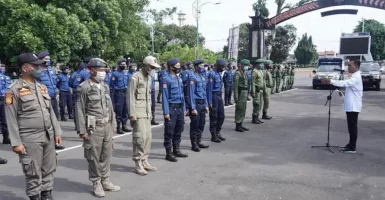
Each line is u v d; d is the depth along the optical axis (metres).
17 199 4.93
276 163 6.63
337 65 24.72
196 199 4.88
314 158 6.98
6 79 8.34
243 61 9.62
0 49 14.44
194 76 7.50
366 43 26.56
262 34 26.81
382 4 25.05
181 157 7.06
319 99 18.02
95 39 15.86
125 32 19.41
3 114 8.22
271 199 4.88
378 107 14.79
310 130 9.88
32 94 4.33
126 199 4.89
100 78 4.96
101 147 5.02
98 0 15.96
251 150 7.63
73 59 16.53
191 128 7.55
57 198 4.93
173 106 6.78
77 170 6.21
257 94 10.92
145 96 6.01
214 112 8.37
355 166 6.46
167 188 5.31
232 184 5.48
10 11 13.64
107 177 5.19
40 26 13.76
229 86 16.41
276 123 11.09
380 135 9.19
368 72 22.47
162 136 9.20
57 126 4.68
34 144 4.31
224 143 8.33
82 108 4.90
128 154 7.30
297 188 5.31
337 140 8.57
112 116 5.25
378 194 5.09
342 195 5.04
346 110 7.40
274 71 21.28
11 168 6.38
